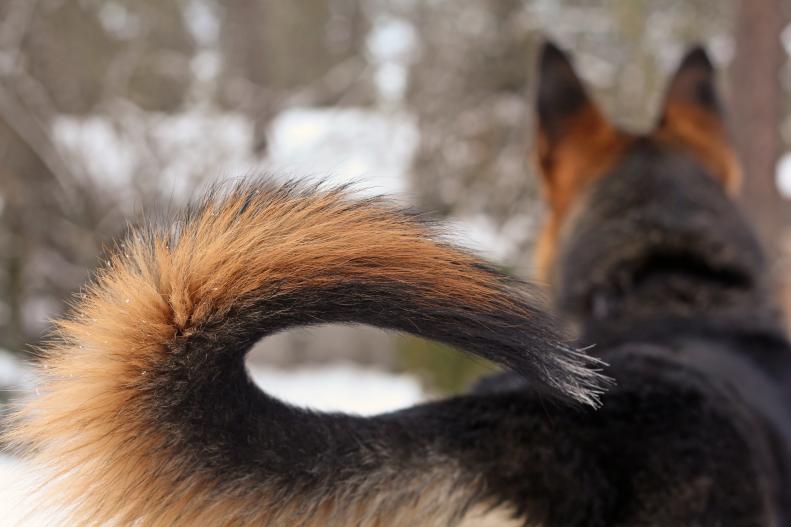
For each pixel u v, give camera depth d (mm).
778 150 3342
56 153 3996
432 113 4629
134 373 1223
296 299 1203
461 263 1223
